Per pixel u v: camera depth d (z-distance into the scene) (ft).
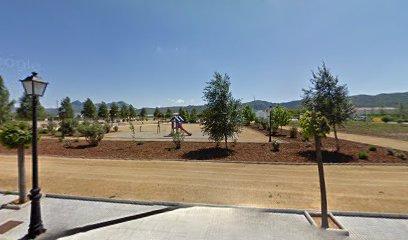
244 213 22.24
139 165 42.39
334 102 50.62
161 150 56.90
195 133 101.71
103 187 30.12
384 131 103.09
